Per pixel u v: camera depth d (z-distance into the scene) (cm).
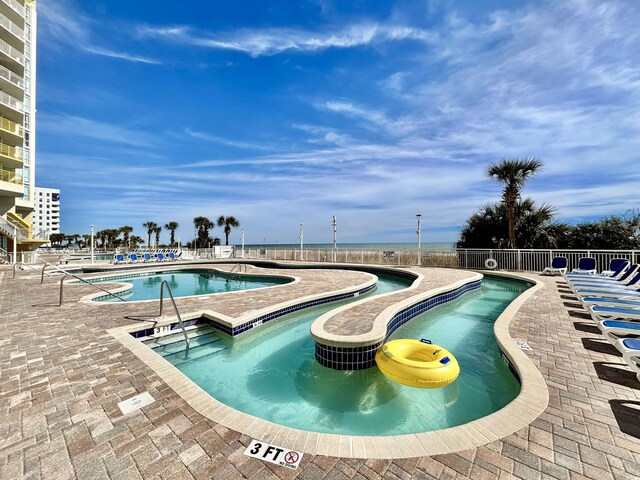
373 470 179
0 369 326
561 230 1485
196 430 220
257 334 571
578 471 175
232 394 364
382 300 643
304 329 617
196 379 403
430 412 314
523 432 213
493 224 1606
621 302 493
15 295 777
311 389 373
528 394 266
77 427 224
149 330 502
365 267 1647
